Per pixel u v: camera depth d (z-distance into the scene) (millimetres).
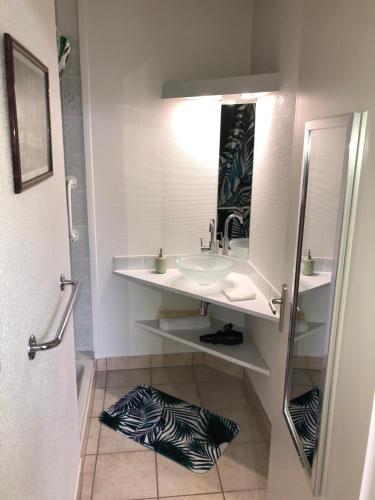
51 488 1209
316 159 1227
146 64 2473
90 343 2916
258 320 2463
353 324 945
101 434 2273
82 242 2711
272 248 2148
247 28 2490
